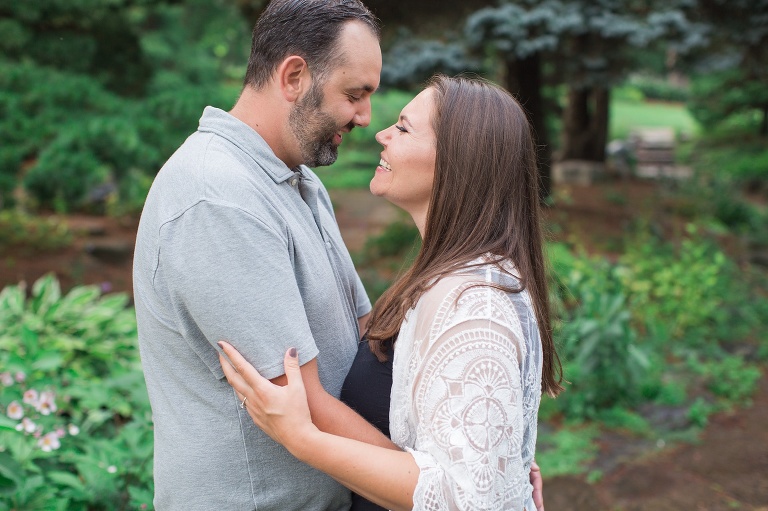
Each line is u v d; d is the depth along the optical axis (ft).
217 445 4.73
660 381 16.92
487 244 4.59
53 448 7.29
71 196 23.20
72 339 11.50
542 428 14.90
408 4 23.94
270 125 4.89
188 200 4.37
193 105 20.58
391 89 26.48
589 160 45.60
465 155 4.64
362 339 5.26
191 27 44.34
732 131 60.64
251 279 4.30
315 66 4.68
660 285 22.40
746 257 30.04
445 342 4.15
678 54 28.81
